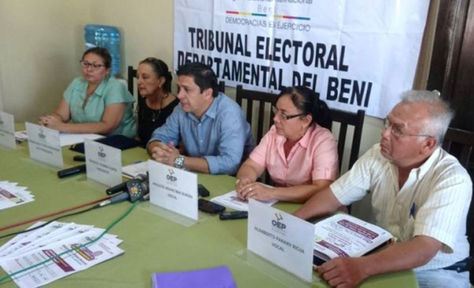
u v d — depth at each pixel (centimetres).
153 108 260
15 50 316
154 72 246
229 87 269
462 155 162
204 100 196
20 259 107
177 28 287
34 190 152
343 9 208
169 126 216
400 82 197
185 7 279
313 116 177
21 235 118
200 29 274
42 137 176
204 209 137
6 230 122
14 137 195
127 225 127
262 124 236
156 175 138
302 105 171
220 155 192
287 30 232
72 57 351
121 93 254
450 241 116
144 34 316
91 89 261
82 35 352
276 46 239
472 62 179
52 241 116
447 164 128
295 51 231
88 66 250
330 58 219
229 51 261
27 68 326
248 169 183
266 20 239
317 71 225
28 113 335
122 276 101
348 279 100
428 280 139
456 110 185
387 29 196
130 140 219
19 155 189
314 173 168
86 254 110
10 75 318
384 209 145
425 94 131
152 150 190
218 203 146
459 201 120
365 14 201
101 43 327
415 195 134
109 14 337
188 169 181
